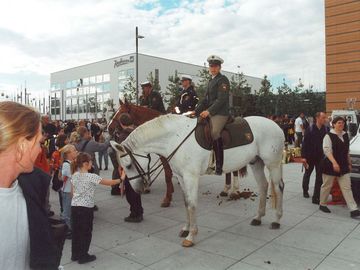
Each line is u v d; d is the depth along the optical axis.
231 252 4.73
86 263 4.47
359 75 23.31
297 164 13.52
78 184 4.54
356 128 8.69
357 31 23.31
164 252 4.79
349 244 4.98
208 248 4.89
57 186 6.08
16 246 1.41
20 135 1.43
